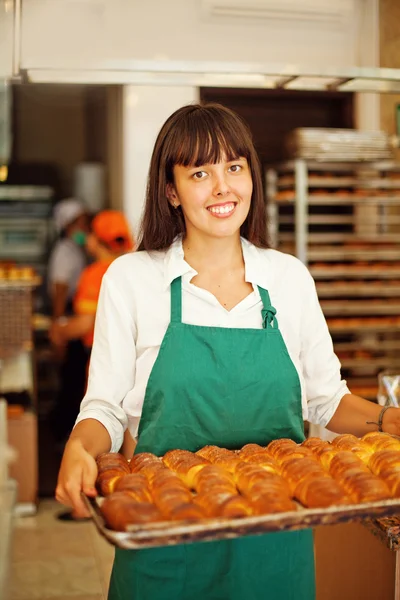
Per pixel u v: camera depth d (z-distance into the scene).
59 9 3.13
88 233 6.07
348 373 4.43
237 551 1.46
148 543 1.10
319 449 1.50
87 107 7.06
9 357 4.23
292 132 4.21
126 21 3.61
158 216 1.73
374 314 4.54
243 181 1.62
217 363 1.60
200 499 1.26
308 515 1.17
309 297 1.77
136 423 1.71
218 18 3.74
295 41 3.68
